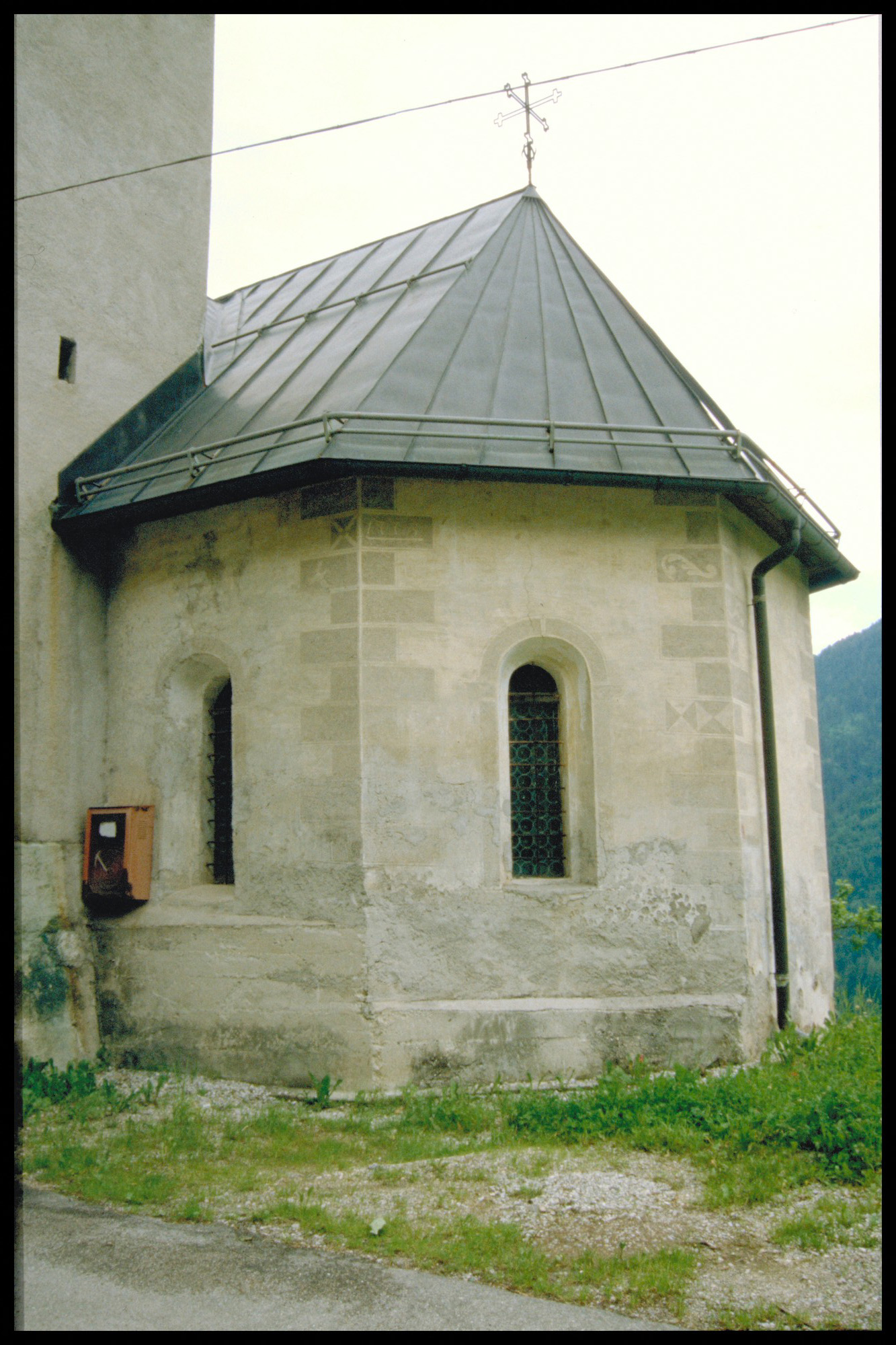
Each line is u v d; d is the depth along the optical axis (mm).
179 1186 5633
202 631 8906
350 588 8023
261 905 8125
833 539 10727
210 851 9102
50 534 9375
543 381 8859
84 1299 4254
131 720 9328
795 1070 7273
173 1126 6758
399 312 10148
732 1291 4254
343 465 7750
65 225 10039
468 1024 7531
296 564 8375
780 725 9727
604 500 8484
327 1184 5648
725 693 8383
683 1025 7754
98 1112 7223
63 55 10258
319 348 10336
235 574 8750
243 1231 4988
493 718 8047
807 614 11164
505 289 10125
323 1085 7352
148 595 9367
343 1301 4207
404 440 8016
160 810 9008
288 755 8164
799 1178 5402
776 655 9883
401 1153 6102
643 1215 5023
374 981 7520
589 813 8086
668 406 8867
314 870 7883
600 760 8086
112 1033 8727
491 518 8273
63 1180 5812
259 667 8461
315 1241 4836
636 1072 7355
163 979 8516
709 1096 6578
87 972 8883
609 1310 4109
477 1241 4746
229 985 8148
